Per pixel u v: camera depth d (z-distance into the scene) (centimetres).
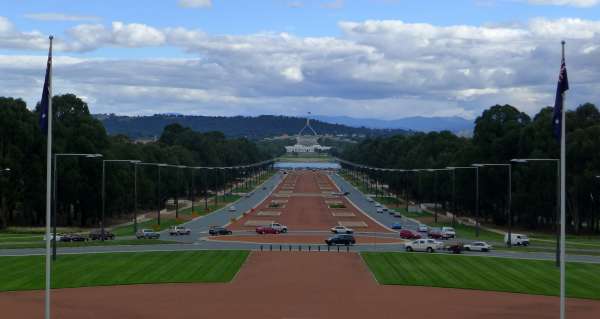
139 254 11881
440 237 16312
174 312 7406
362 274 9956
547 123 18488
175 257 11544
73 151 18862
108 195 19025
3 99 18300
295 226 19025
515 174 18738
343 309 7600
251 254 12100
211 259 11375
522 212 18850
